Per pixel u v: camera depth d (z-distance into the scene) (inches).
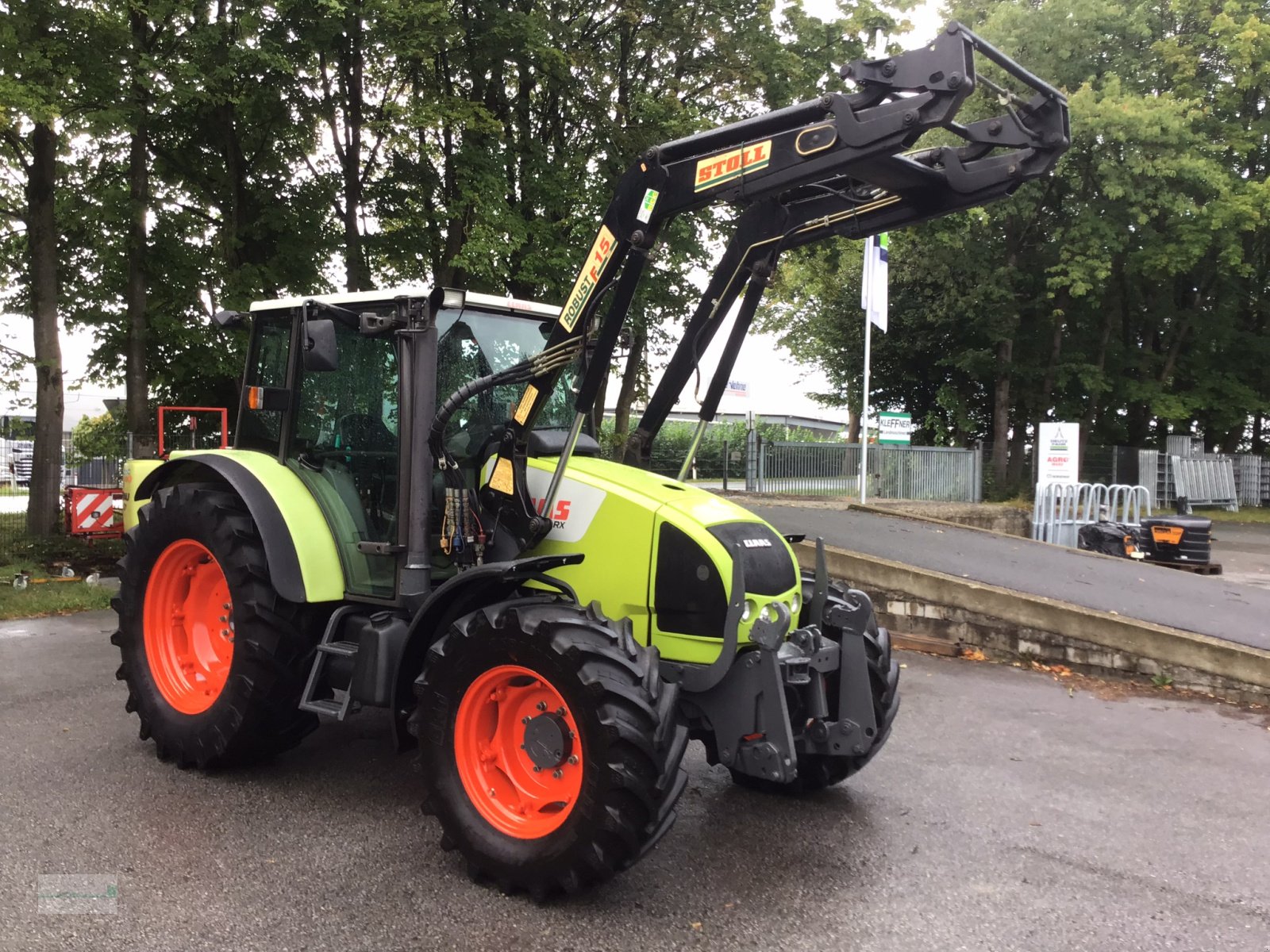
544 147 609.6
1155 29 933.2
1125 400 1031.0
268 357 200.5
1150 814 173.6
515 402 177.2
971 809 174.1
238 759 178.1
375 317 161.3
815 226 161.8
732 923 128.1
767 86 657.6
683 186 146.8
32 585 394.6
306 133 522.6
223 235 502.0
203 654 191.3
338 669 167.8
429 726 140.9
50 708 222.8
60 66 409.4
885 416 740.0
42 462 469.1
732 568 142.5
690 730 148.6
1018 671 285.7
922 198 151.7
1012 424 1074.7
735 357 170.9
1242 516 957.2
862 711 156.5
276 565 165.9
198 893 131.8
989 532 464.8
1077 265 855.7
